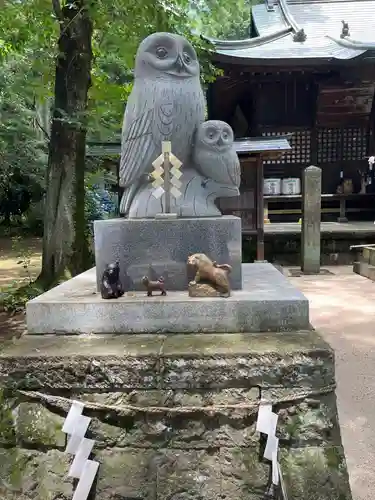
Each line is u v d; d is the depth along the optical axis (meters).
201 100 3.74
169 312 3.11
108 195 16.98
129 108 3.66
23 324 6.66
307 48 14.21
